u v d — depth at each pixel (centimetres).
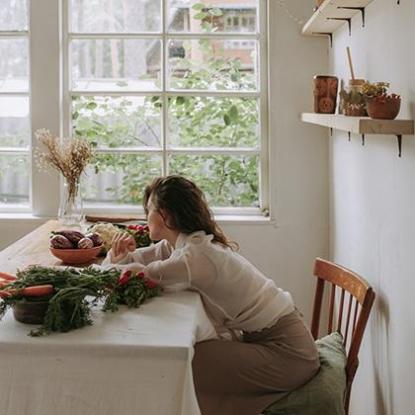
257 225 361
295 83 356
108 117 370
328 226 360
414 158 201
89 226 327
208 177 372
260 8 362
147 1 365
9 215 367
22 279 186
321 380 222
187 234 216
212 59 366
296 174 360
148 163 372
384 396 240
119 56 367
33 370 168
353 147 292
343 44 310
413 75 200
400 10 213
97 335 172
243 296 216
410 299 209
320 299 274
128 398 167
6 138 374
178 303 201
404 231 213
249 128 369
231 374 210
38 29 358
